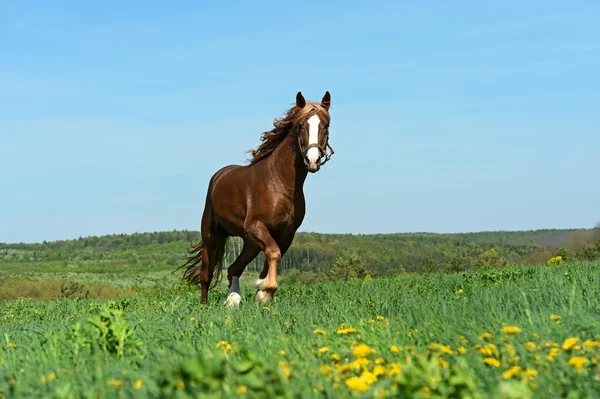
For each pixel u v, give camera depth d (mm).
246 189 10250
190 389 3236
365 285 13727
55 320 10375
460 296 8469
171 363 4430
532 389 3385
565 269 12406
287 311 7848
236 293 10609
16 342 6406
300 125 9445
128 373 4016
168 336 5895
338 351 4629
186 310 9125
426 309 6797
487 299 7070
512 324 5488
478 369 3844
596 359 3865
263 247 9812
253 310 8391
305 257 146500
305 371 3922
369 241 183625
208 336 5672
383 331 5512
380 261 158625
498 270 13953
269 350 4801
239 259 10719
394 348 4441
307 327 6074
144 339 5809
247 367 3424
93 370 4375
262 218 9930
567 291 7184
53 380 4043
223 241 12055
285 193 9828
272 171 9922
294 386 3324
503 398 2973
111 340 5098
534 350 4230
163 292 19875
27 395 3811
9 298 69375
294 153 9695
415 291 10984
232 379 3500
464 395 3092
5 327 9211
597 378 3521
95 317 5148
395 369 3605
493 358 4129
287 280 97000
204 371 3270
